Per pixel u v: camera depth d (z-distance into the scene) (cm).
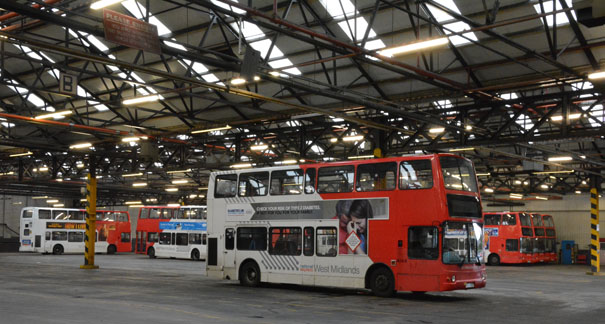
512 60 1989
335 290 2242
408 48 1592
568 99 2428
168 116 3112
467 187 1981
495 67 2258
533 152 3647
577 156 3322
